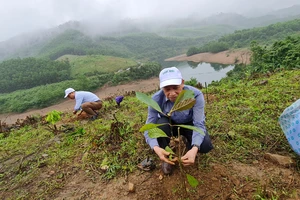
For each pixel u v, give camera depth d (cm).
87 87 4841
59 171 271
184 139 236
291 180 189
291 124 208
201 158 236
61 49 13588
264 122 294
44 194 233
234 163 222
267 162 217
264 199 170
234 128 291
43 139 408
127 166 249
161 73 193
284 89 429
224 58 7706
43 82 6856
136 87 4547
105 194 215
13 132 533
